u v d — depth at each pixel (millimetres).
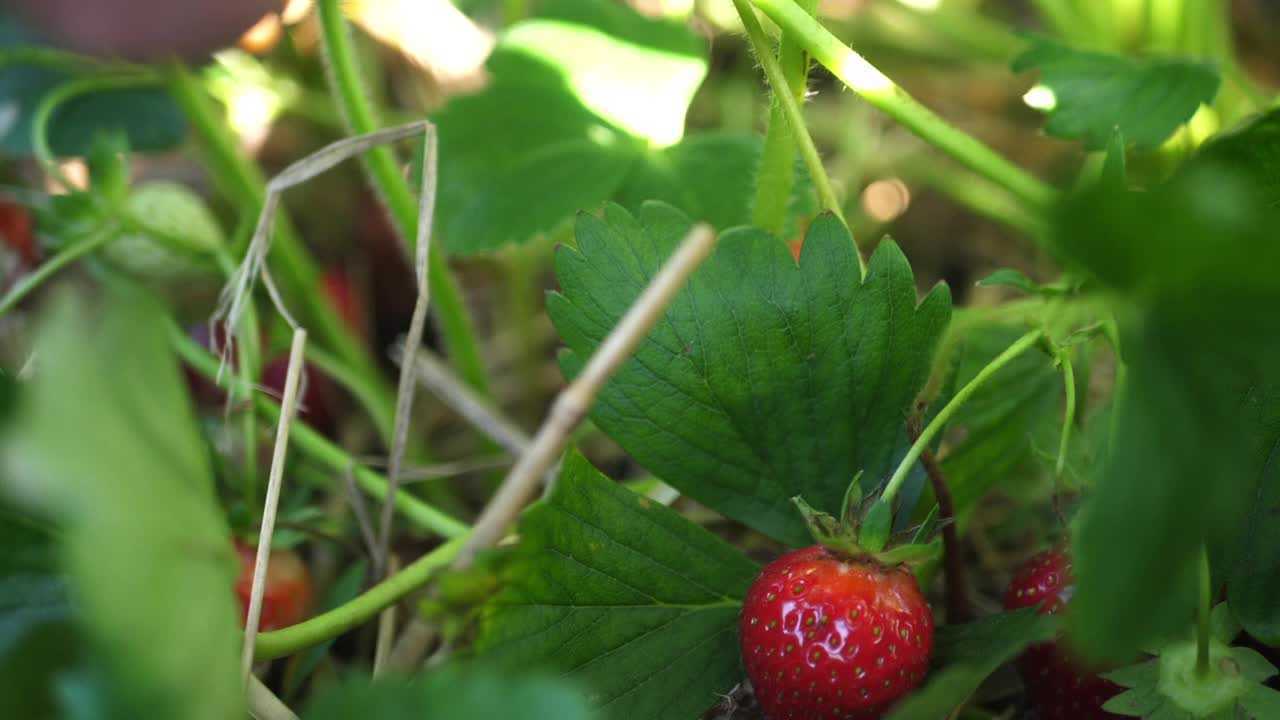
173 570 199
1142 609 203
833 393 277
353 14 457
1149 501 204
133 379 204
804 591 255
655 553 267
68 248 343
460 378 403
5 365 318
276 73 489
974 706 310
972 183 508
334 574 352
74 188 353
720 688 267
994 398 322
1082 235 201
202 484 213
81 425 189
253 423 319
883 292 274
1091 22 442
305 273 401
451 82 489
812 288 274
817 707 254
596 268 278
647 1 461
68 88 377
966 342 333
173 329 343
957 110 557
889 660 252
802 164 351
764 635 256
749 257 274
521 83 382
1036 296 323
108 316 206
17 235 385
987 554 362
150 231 354
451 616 235
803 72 308
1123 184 247
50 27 254
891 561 256
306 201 492
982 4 589
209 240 365
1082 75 344
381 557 323
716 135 377
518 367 465
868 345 275
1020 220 445
